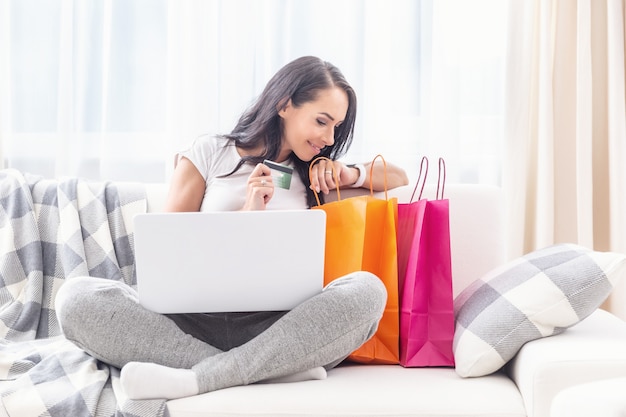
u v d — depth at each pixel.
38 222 2.46
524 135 3.36
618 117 3.29
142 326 1.81
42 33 3.41
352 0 3.39
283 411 1.60
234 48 3.40
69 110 3.37
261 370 1.72
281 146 2.49
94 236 2.44
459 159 3.42
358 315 1.78
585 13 3.34
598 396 1.17
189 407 1.62
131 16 3.42
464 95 3.47
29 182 2.55
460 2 3.41
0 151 3.37
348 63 3.41
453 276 2.31
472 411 1.61
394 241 2.04
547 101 3.34
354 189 2.46
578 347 1.70
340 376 1.84
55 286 2.38
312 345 1.74
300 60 2.49
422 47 3.40
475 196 2.37
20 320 2.27
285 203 2.40
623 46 3.32
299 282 1.81
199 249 1.77
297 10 3.41
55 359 1.83
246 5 3.39
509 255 3.36
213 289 1.80
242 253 1.77
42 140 3.42
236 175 2.44
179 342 1.82
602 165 3.44
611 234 3.32
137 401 1.62
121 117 3.42
